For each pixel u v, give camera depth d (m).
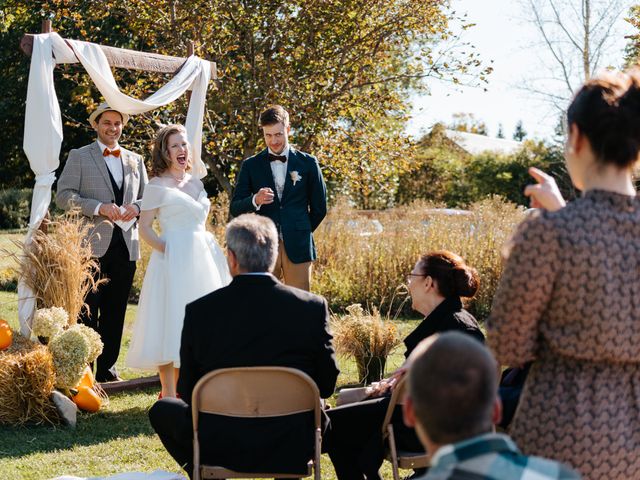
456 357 1.55
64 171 5.57
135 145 12.31
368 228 10.55
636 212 1.94
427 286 3.38
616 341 1.88
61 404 4.62
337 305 9.86
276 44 12.06
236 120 11.99
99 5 12.09
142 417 4.93
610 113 1.93
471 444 1.52
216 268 4.98
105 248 5.55
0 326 4.69
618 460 1.92
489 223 9.83
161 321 4.89
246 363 2.88
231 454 2.87
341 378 5.95
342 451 3.36
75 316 5.19
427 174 23.17
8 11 15.40
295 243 5.52
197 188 5.12
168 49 11.97
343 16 11.58
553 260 1.86
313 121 11.80
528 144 23.70
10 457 4.04
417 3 11.72
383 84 14.18
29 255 5.09
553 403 1.93
